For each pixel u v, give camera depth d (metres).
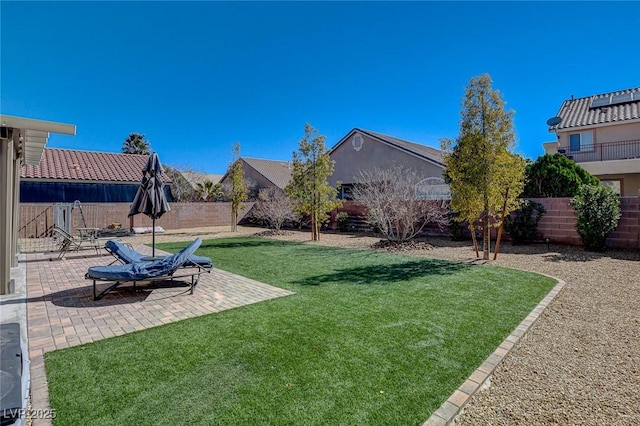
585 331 4.44
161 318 4.85
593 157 19.75
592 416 2.74
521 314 4.93
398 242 12.48
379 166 21.47
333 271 8.08
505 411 2.81
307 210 15.11
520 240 12.41
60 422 2.53
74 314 5.04
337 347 3.83
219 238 15.96
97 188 20.34
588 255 9.90
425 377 3.20
